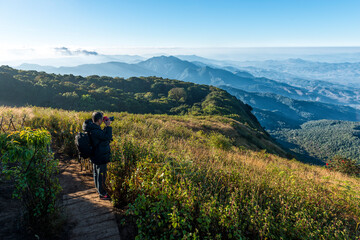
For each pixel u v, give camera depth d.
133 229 3.00
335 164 16.16
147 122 13.80
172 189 3.36
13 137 2.83
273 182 4.96
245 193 4.14
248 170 5.79
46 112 10.11
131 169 4.01
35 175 2.91
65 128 6.80
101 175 3.61
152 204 3.02
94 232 2.85
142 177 3.64
